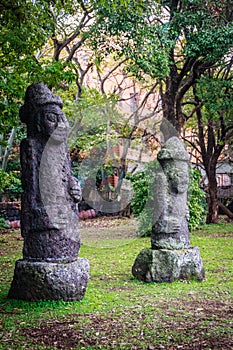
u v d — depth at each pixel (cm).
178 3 1409
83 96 1591
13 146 1850
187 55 1361
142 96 2003
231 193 2375
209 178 1930
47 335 484
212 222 1925
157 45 1165
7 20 845
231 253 1083
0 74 855
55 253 623
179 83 1504
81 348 445
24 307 592
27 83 906
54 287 601
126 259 1030
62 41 1410
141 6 1056
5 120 897
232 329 500
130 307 596
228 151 2195
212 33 1251
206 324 520
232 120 1831
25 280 610
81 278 623
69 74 937
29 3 845
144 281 766
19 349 443
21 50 873
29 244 632
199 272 771
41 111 639
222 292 685
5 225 1728
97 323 526
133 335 482
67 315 557
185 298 648
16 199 2009
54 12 1218
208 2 1304
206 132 2120
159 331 495
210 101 1580
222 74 1897
